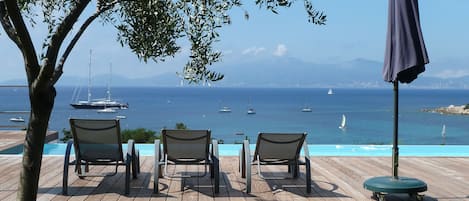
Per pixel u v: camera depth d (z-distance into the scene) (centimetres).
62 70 312
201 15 303
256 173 695
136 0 316
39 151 317
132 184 605
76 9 298
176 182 623
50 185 588
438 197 557
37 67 308
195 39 305
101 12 317
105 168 714
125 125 4106
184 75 316
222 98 12912
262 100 11212
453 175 692
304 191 580
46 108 313
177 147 582
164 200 528
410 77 535
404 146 1142
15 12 285
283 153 595
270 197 548
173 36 327
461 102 10338
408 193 515
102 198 530
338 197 550
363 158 844
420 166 768
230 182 629
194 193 563
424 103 9625
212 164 595
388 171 716
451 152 1070
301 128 3759
